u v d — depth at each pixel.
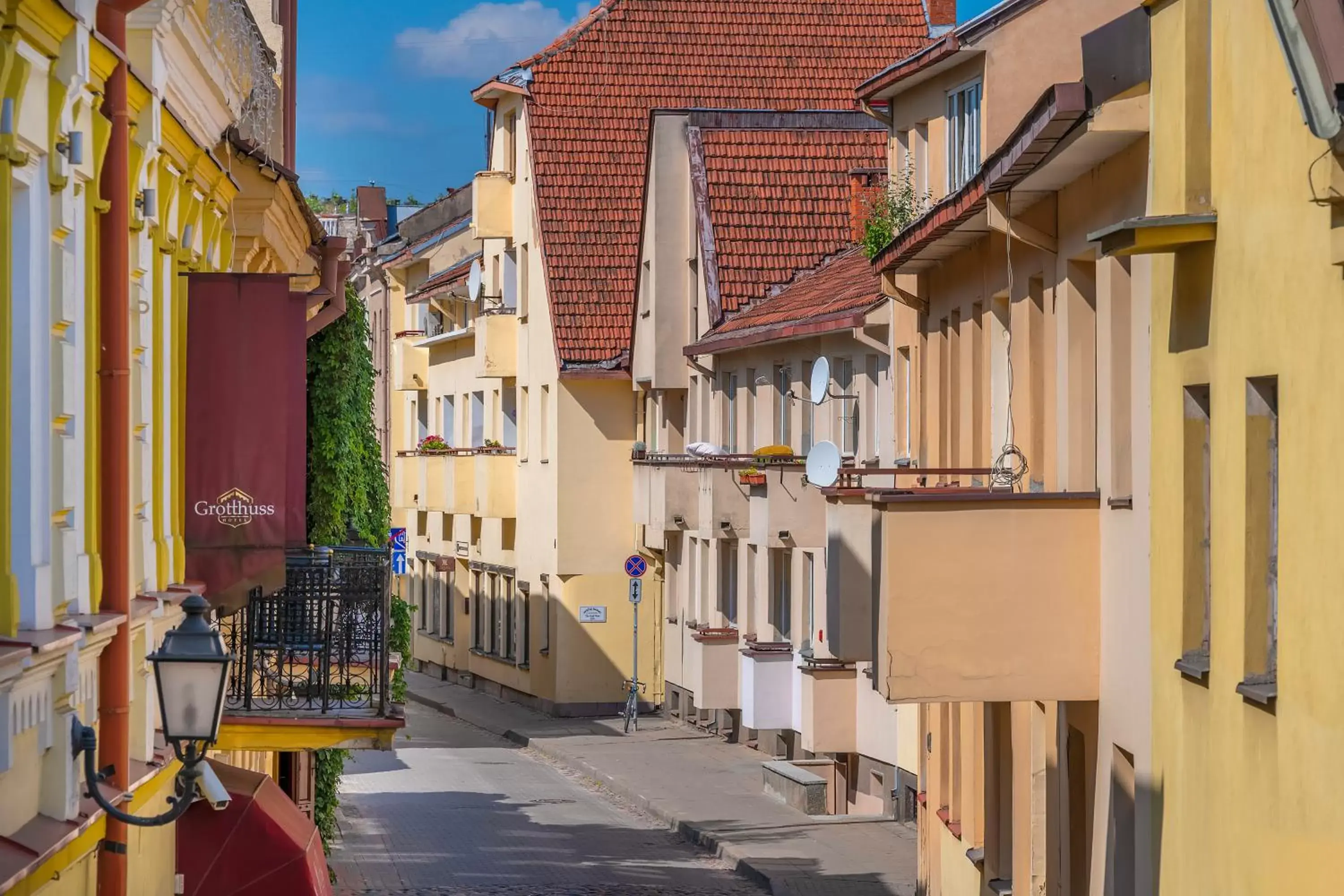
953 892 21.14
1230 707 10.33
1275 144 9.57
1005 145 14.04
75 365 9.60
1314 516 8.91
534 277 49.53
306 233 20.42
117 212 10.25
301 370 16.02
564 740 42.44
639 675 47.69
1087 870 14.89
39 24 8.58
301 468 16.02
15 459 8.70
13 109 8.31
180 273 13.23
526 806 33.78
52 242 9.16
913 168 24.81
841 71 47.84
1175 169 11.27
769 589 34.94
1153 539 12.04
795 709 32.62
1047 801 16.00
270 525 12.95
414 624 64.62
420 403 65.00
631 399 47.84
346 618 15.88
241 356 12.91
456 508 55.16
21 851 8.23
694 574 42.03
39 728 8.77
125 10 10.30
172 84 12.32
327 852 27.39
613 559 47.78
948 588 13.67
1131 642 12.77
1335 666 8.63
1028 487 16.34
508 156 51.75
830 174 41.53
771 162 41.41
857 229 32.97
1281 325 9.44
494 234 51.72
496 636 54.56
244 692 15.73
